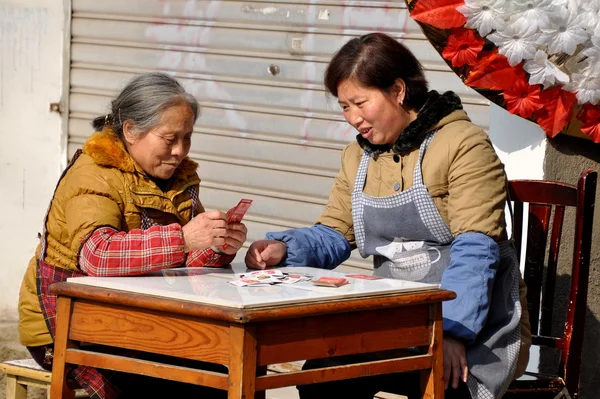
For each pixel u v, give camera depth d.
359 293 3.49
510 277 4.23
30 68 7.44
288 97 6.62
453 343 4.01
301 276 3.85
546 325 4.76
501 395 4.07
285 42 6.57
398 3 6.15
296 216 6.68
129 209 4.23
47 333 4.30
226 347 3.26
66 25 7.34
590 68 4.98
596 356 5.62
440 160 4.22
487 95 5.22
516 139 5.54
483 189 4.14
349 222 4.72
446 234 4.28
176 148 4.26
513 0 4.90
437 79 6.07
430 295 3.63
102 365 3.61
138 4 7.09
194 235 3.97
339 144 6.46
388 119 4.29
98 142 4.23
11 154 7.50
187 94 4.28
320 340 3.40
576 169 5.50
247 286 3.61
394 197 4.33
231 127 6.85
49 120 7.44
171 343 3.41
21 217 7.52
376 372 3.57
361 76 4.23
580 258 4.44
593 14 4.90
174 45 6.99
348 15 6.33
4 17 7.42
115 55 7.21
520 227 4.82
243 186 6.86
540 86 5.11
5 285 7.55
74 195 4.18
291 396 6.01
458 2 4.99
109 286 3.58
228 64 6.81
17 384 4.50
